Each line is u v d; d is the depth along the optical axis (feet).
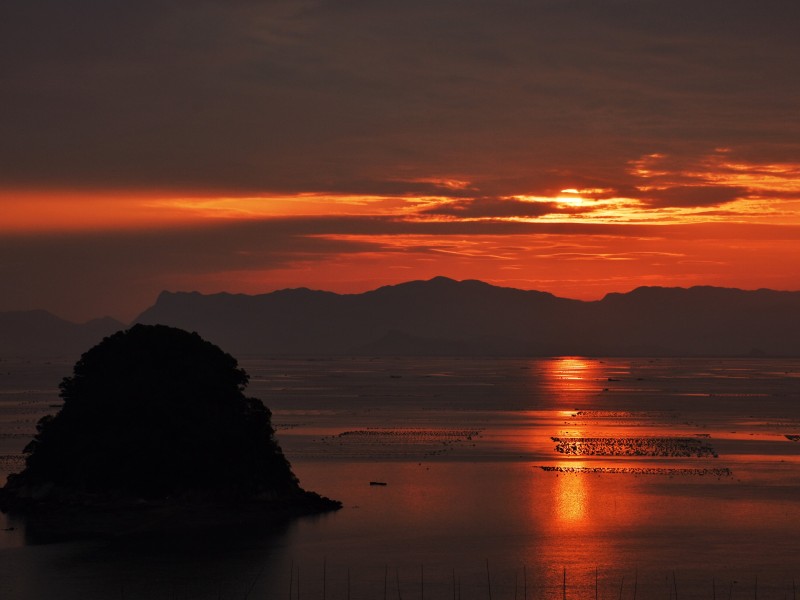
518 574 354.74
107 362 506.89
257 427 498.69
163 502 464.65
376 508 468.75
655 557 377.71
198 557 378.73
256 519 441.27
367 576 352.90
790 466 603.26
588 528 426.92
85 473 469.98
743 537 409.69
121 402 481.46
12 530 419.13
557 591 334.85
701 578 349.82
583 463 614.34
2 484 514.68
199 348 521.24
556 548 392.27
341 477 556.92
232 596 329.72
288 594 331.57
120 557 378.32
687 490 515.09
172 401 481.46
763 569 361.10
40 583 344.08
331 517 449.06
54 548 391.04
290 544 398.42
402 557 378.73
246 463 479.82
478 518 445.78
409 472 575.38
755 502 483.51
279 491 482.69
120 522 431.43
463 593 332.60
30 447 490.08
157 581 346.74
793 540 404.57
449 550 388.98
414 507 470.80
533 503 480.23
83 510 449.89
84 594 331.57
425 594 331.36
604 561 371.97
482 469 587.27
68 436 483.92
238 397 510.58
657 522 437.17
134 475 467.93
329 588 338.13
